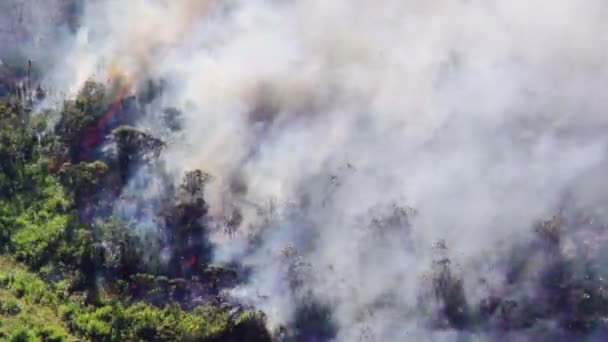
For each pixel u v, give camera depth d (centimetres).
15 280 15112
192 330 14875
